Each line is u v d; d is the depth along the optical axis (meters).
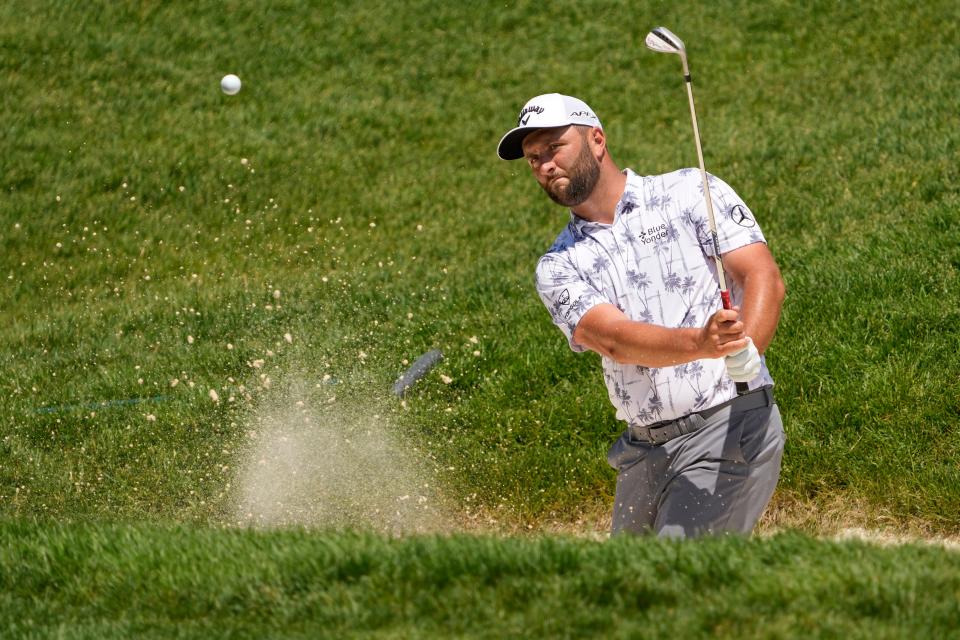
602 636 11.75
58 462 25.86
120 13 57.53
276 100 52.84
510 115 52.59
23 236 43.00
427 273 37.66
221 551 14.86
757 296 14.76
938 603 11.66
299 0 60.03
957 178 35.22
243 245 42.53
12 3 57.41
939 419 22.83
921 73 49.53
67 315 37.00
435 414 26.64
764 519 22.14
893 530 21.22
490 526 23.42
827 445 22.88
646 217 15.48
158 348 32.91
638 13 59.72
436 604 12.73
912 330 25.48
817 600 11.93
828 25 56.69
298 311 34.50
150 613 13.57
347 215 44.59
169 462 25.48
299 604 13.12
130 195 45.62
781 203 37.22
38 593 14.62
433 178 47.47
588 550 13.41
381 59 56.56
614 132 50.81
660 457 15.67
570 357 27.88
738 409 15.20
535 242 39.97
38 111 50.28
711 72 54.78
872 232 31.61
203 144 49.16
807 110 48.91
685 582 12.55
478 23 59.41
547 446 25.25
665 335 14.21
